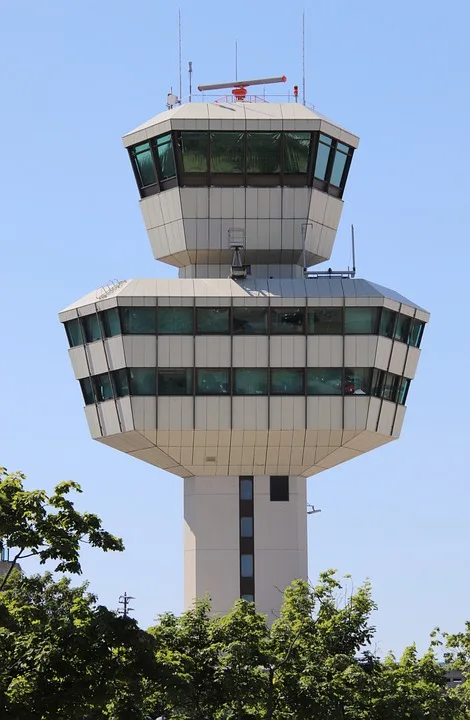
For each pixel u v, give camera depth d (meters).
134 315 97.00
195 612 71.25
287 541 102.00
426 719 73.31
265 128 100.94
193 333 97.00
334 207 103.94
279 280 98.88
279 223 102.19
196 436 97.44
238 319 97.44
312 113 102.06
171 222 102.94
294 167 102.00
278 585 101.38
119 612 58.84
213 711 67.12
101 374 98.31
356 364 97.25
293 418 96.81
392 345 98.25
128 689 59.00
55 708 53.84
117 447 100.88
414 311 98.81
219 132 101.12
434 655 78.19
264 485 102.62
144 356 96.69
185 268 105.06
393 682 74.12
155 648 57.97
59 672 55.09
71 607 60.25
